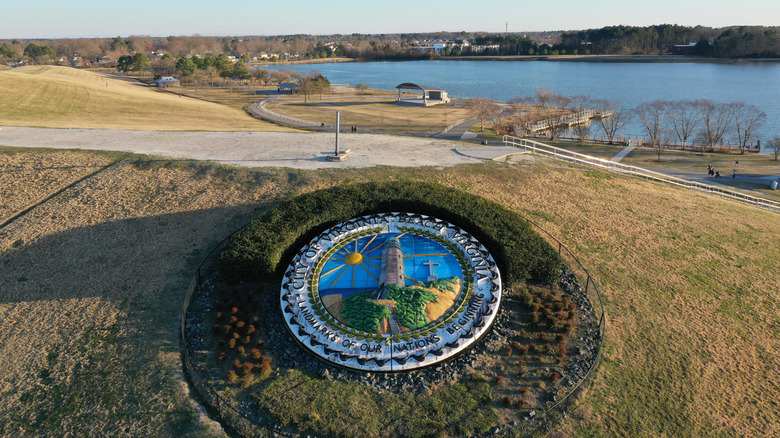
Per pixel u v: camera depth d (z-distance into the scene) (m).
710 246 33.62
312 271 26.17
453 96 168.12
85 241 31.66
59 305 26.47
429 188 33.31
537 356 23.14
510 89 194.25
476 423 19.84
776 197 57.22
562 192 39.72
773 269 31.61
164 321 25.17
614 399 21.17
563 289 27.62
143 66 196.38
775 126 117.31
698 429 19.97
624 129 118.44
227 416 20.19
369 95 154.38
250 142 53.00
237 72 171.62
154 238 31.84
